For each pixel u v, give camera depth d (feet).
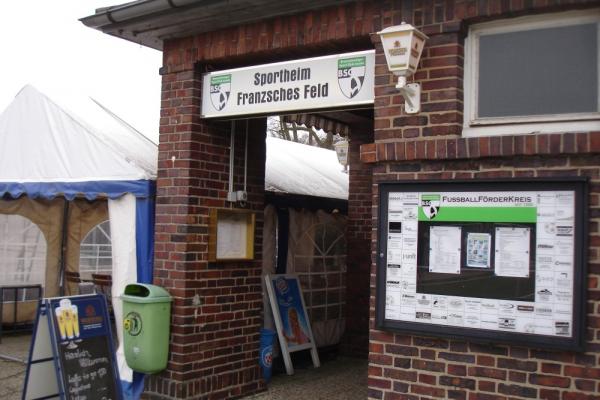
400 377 15.66
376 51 16.76
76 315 19.16
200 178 21.25
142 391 21.27
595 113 14.48
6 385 23.82
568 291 13.89
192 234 20.93
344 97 17.79
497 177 14.78
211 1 17.99
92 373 19.08
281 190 28.58
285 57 19.95
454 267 15.15
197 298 21.02
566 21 14.88
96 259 34.53
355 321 30.99
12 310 32.86
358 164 30.89
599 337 13.52
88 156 24.11
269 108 19.30
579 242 13.76
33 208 33.32
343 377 26.84
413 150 15.78
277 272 29.12
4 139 26.91
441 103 15.65
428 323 15.34
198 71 21.11
